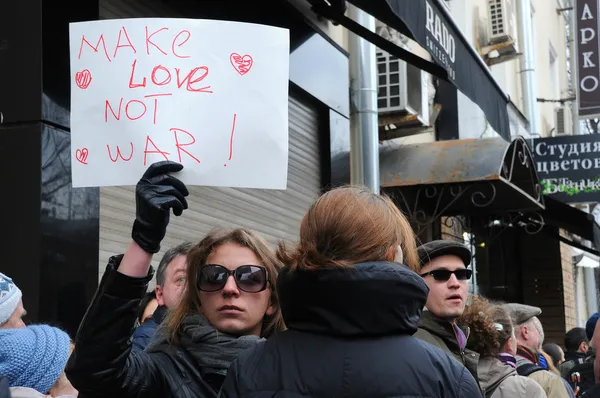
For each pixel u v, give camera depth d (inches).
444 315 134.7
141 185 78.9
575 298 695.1
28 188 144.6
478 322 141.4
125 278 75.9
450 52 213.8
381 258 67.9
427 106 338.6
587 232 422.6
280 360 65.9
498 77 530.6
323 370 64.1
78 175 89.9
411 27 182.5
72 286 149.2
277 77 93.0
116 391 77.9
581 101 425.1
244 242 94.2
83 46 91.6
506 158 320.8
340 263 65.1
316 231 68.7
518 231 529.7
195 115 90.3
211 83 91.0
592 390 109.1
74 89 91.0
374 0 197.2
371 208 70.0
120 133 89.7
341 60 277.0
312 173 268.8
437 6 203.0
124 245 178.2
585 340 297.0
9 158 146.9
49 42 149.6
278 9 240.1
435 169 302.7
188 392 84.6
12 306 100.5
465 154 302.5
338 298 64.9
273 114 92.2
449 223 417.7
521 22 524.4
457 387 65.4
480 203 357.1
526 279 534.0
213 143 90.2
